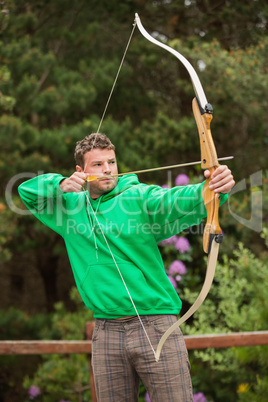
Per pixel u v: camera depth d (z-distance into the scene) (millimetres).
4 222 9891
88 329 6461
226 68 10172
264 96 10422
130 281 3736
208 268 3506
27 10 12109
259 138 11680
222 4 12484
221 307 7797
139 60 12445
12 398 12125
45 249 13672
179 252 8711
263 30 11938
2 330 12102
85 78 12273
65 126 11031
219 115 11398
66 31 12047
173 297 3883
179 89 13188
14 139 10609
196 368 8695
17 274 15969
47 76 12156
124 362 3742
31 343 6453
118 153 10914
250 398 7363
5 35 11250
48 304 14883
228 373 8422
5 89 10297
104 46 13391
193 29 12508
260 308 7781
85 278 3895
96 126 10875
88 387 8875
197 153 11664
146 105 12961
